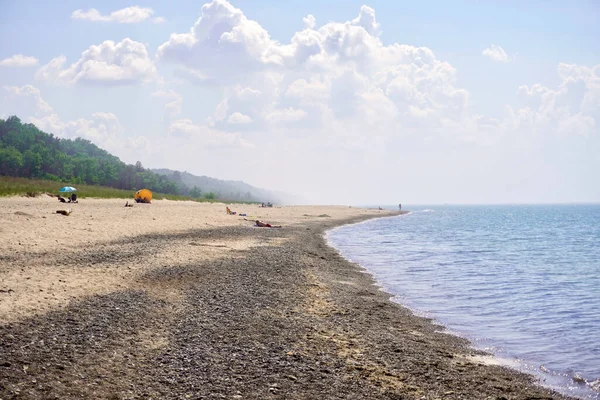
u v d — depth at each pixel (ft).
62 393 28.48
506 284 86.89
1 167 577.02
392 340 47.42
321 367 37.19
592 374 40.81
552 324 57.82
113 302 50.49
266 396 30.91
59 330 39.81
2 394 27.25
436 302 68.95
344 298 65.92
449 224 324.60
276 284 69.46
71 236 97.45
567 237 224.12
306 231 184.85
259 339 42.88
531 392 36.17
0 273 58.85
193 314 49.21
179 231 131.85
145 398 29.09
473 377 38.52
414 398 32.96
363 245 152.15
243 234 140.97
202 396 29.96
